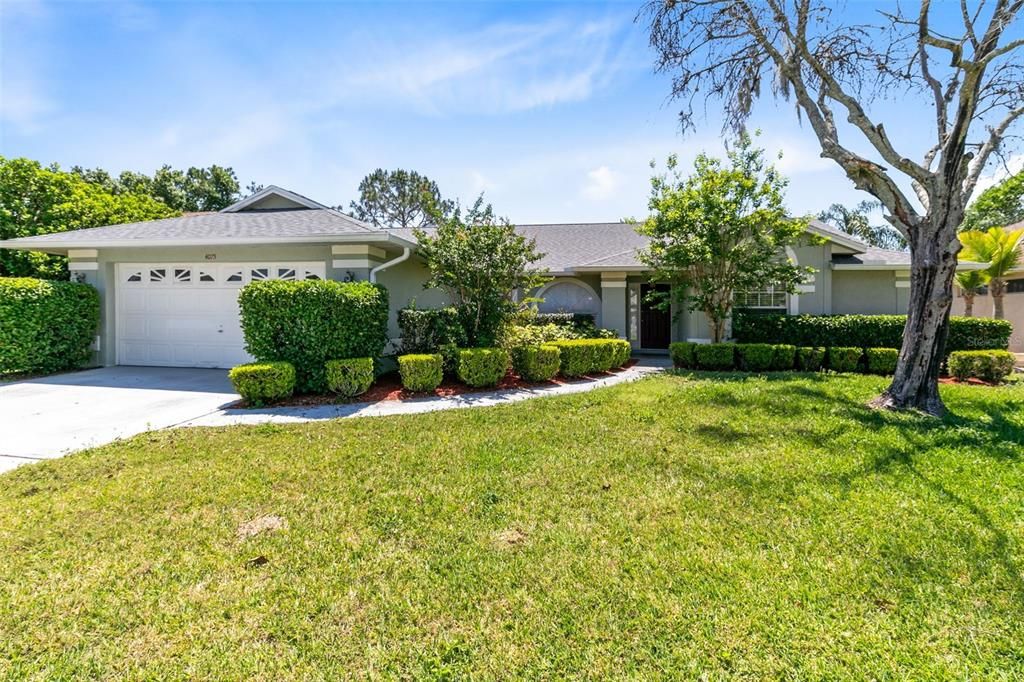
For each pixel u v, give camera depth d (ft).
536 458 16.85
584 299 54.70
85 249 38.75
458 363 30.91
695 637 8.16
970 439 18.03
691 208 37.52
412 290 42.78
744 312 42.68
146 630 8.50
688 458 16.63
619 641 8.13
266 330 27.04
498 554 10.78
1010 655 7.66
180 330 38.63
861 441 17.95
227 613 8.91
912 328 23.47
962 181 22.89
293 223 38.29
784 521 12.05
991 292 50.62
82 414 23.91
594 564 10.34
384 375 34.88
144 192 110.63
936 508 12.55
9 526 12.09
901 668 7.45
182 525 12.18
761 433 19.34
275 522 12.34
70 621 8.68
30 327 33.76
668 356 50.62
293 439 19.26
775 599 9.07
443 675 7.48
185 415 23.73
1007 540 10.96
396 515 12.65
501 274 33.37
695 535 11.46
